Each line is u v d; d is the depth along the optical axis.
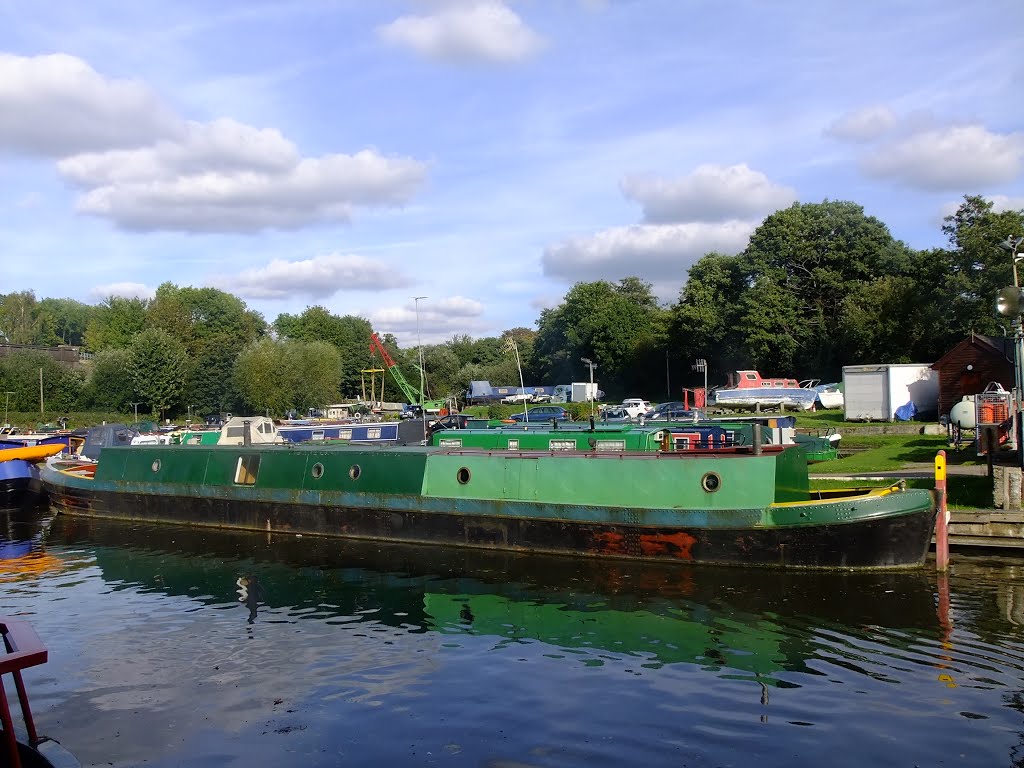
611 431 21.56
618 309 95.12
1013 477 18.80
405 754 9.67
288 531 23.41
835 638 13.16
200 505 25.30
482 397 87.06
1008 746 9.50
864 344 61.69
